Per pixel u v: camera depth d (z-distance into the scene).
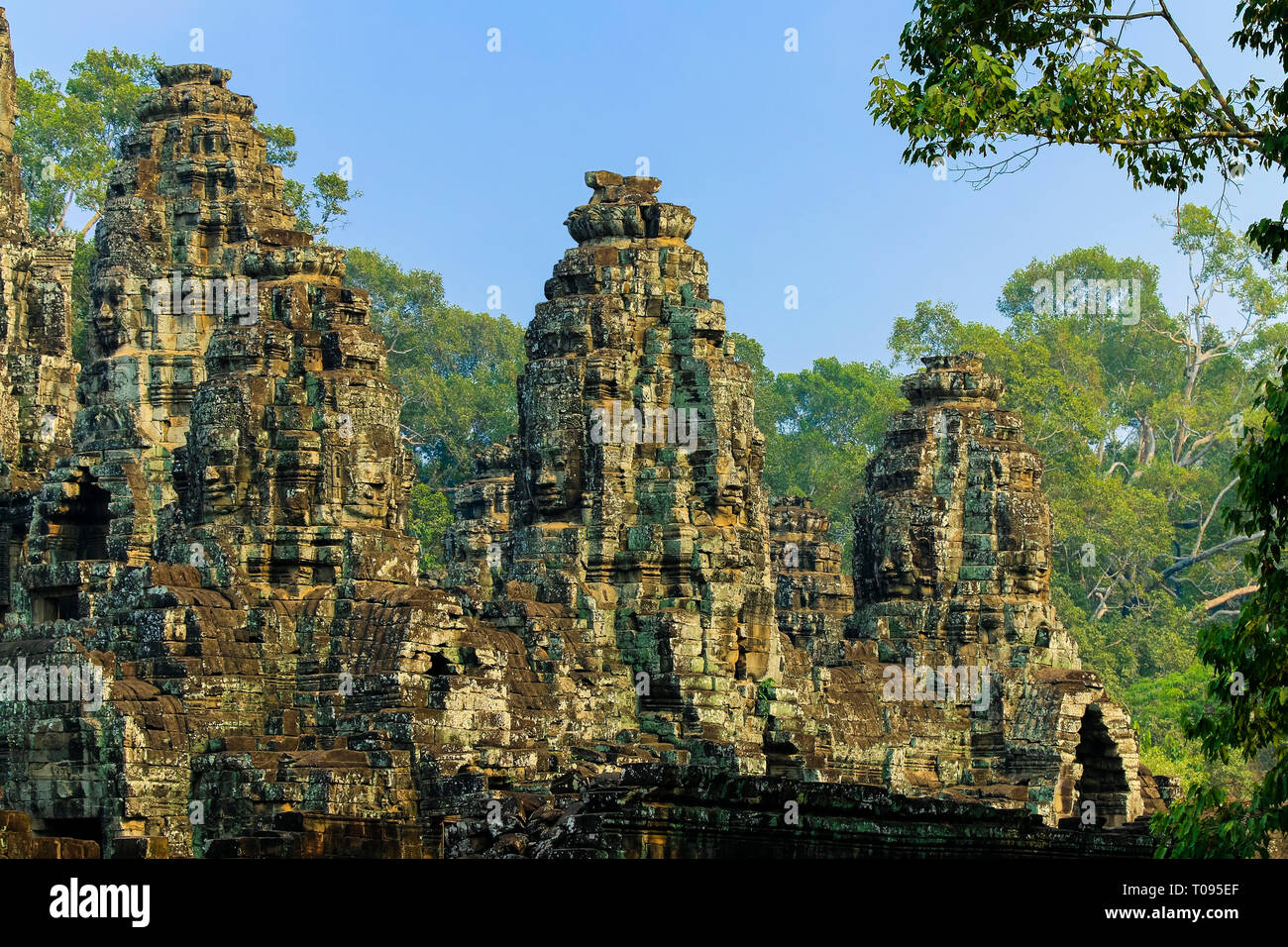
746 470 66.00
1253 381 134.12
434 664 54.31
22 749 51.19
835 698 68.94
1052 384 118.44
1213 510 125.94
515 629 59.62
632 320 65.88
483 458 87.56
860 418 128.88
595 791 36.34
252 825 49.22
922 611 75.12
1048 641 73.62
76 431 68.44
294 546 57.75
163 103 70.62
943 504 76.12
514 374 120.31
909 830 40.72
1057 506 113.75
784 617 76.75
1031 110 46.16
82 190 100.81
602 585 63.47
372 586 56.25
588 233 67.75
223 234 69.19
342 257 63.94
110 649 54.25
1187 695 103.88
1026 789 68.19
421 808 49.62
